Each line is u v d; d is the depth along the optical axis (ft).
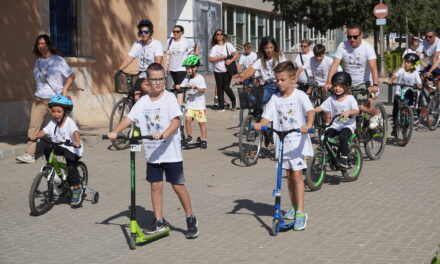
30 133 33.63
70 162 25.32
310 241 20.40
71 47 46.62
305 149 21.75
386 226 21.72
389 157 35.27
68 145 24.56
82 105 47.26
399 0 112.37
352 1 107.24
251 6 124.26
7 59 40.60
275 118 22.13
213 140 41.57
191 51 47.93
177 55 47.52
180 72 47.44
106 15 49.57
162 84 20.63
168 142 20.62
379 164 33.30
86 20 47.26
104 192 28.22
